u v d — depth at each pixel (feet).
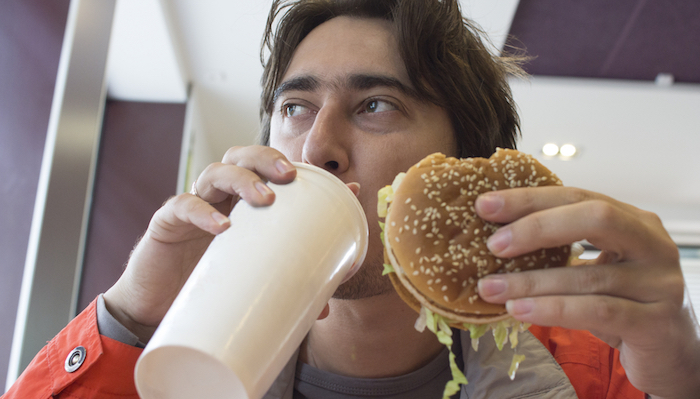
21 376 2.79
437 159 2.20
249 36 10.50
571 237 1.81
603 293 1.88
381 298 2.86
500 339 2.04
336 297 2.83
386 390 3.02
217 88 12.16
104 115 11.19
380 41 3.16
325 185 2.05
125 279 2.86
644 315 1.88
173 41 10.36
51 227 4.74
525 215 1.87
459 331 3.23
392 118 2.98
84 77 5.37
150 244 2.68
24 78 5.19
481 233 1.99
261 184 2.02
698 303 16.24
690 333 2.03
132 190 10.66
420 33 3.14
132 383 2.71
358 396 3.03
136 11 9.32
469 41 3.82
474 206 2.03
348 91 3.02
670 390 2.15
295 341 1.81
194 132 12.19
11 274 4.52
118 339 2.73
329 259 1.92
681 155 15.05
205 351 1.59
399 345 3.05
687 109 13.08
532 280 1.86
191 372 1.73
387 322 2.96
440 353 3.17
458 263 1.95
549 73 12.47
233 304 1.69
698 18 10.59
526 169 2.10
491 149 3.63
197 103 12.51
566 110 13.34
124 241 10.07
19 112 5.08
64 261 4.75
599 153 15.19
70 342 2.82
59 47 5.30
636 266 1.92
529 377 2.88
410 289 2.05
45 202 4.75
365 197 2.84
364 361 3.08
